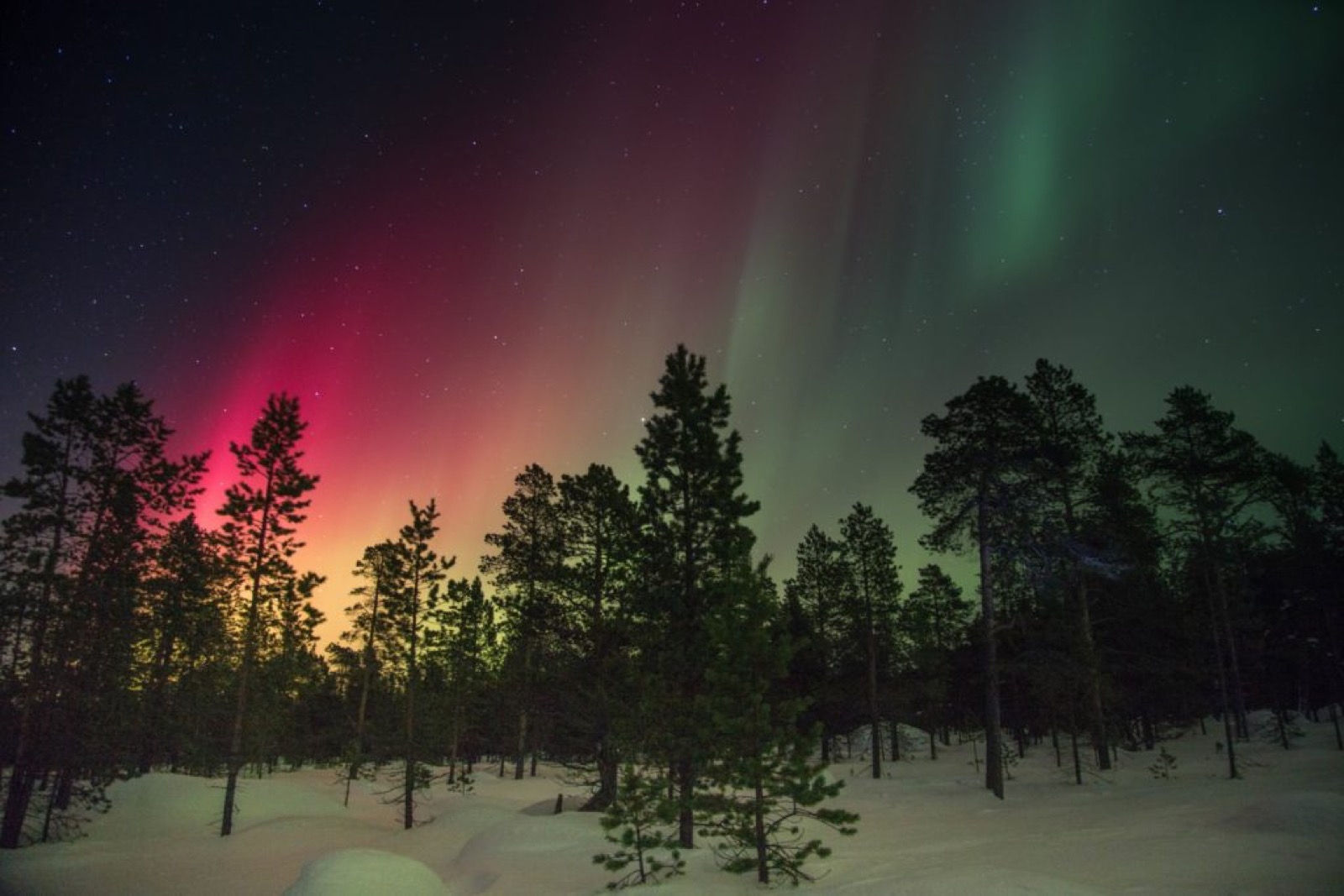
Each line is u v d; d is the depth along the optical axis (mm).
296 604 33719
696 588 23453
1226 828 16625
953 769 43000
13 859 26031
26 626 30578
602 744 30016
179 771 50625
